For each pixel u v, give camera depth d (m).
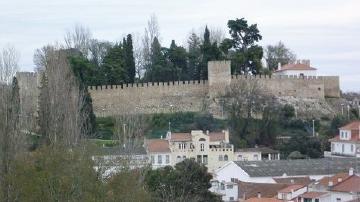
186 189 156.50
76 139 149.38
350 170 182.62
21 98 193.88
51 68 195.00
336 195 167.12
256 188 179.50
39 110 197.50
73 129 159.38
